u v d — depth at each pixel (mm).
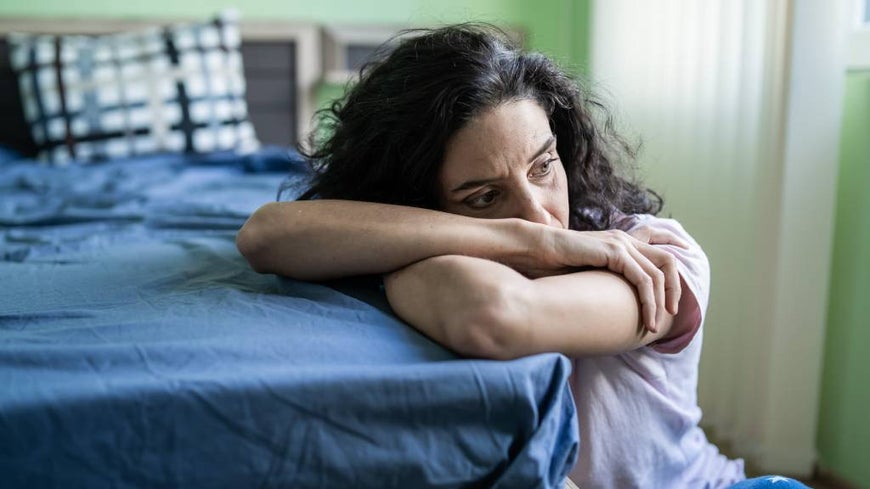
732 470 951
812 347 1653
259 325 697
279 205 844
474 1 2883
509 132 766
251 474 559
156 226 1405
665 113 1973
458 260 679
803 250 1607
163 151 2525
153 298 840
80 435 541
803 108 1543
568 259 719
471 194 790
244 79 2828
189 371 592
